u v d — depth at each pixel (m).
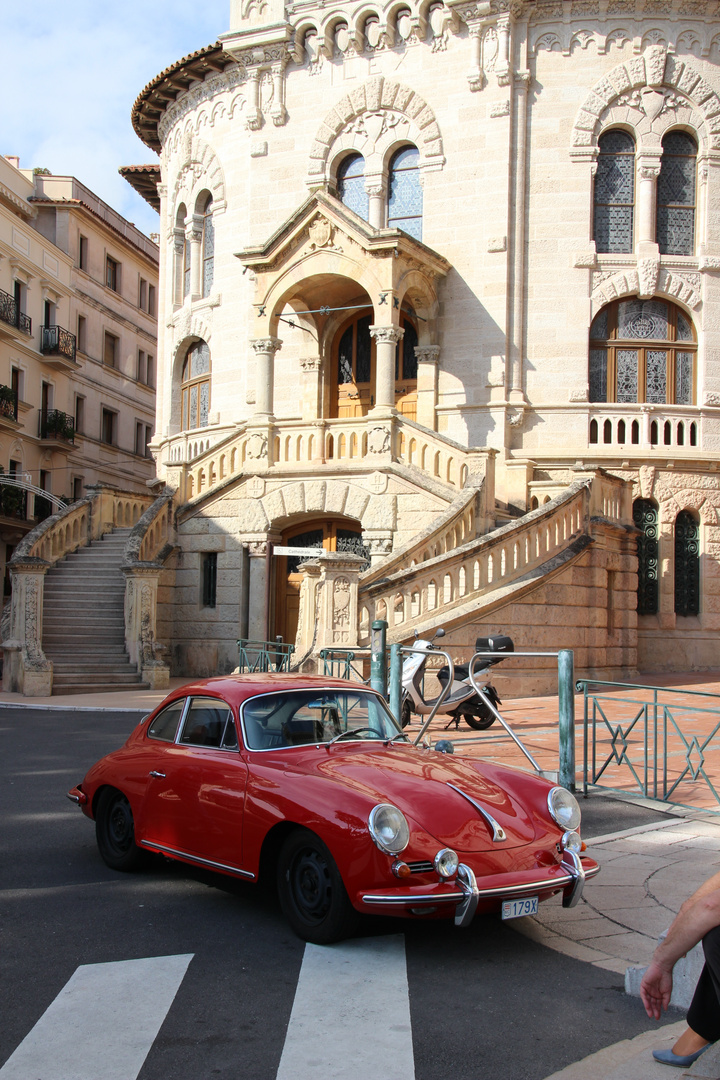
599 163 24.39
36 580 19.55
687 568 24.16
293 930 5.81
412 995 5.00
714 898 3.52
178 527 23.97
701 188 24.20
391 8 25.03
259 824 5.99
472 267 24.17
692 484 23.80
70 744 13.01
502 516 20.70
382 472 21.11
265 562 22.64
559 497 19.16
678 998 4.94
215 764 6.51
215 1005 4.82
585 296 23.89
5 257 37.56
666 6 23.92
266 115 26.77
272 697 6.84
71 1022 4.62
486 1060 4.30
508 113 23.94
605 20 24.02
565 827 6.03
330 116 25.92
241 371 27.17
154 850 6.86
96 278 45.81
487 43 24.16
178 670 23.64
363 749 6.70
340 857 5.45
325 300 24.98
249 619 22.86
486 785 6.21
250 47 26.47
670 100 24.08
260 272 23.05
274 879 6.16
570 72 24.12
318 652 14.62
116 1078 4.10
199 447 28.17
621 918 6.23
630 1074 4.12
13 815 9.03
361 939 5.81
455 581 17.14
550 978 5.27
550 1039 4.52
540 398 23.95
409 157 25.38
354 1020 4.66
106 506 24.83
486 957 5.57
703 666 23.73
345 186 26.25
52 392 41.97
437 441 20.91
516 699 17.12
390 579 16.38
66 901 6.51
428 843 5.42
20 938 5.76
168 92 29.77
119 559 23.05
